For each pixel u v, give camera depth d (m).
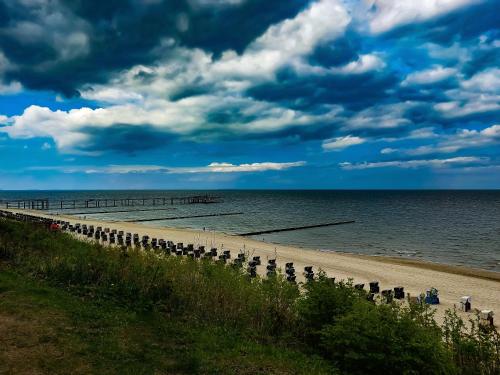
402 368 7.39
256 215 80.62
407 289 20.08
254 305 10.02
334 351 8.12
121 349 7.30
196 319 9.53
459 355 8.45
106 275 11.32
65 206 101.31
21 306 8.95
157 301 10.27
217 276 11.55
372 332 7.61
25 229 18.73
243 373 7.03
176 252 24.25
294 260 27.75
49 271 12.02
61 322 8.26
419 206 120.62
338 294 9.33
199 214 79.19
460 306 16.44
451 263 32.31
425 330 8.09
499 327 13.70
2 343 7.11
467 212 94.38
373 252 37.59
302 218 74.00
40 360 6.61
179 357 7.26
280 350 8.40
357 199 176.12
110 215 73.25
